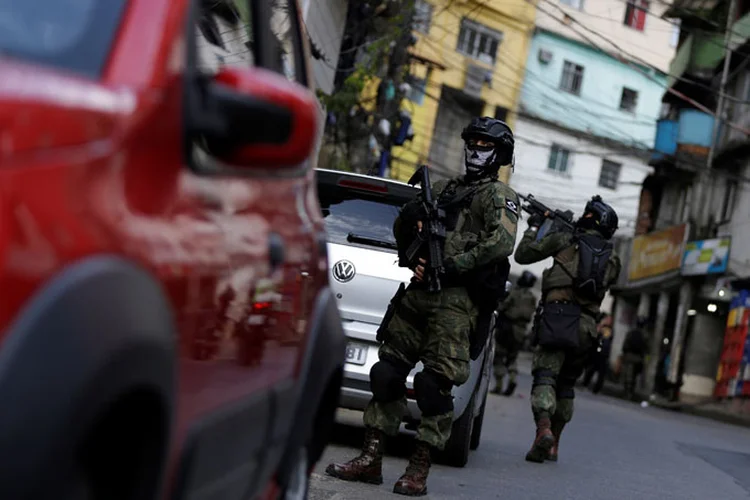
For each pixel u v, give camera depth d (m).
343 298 6.89
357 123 22.83
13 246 1.53
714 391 28.19
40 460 1.56
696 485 8.26
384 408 5.96
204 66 2.46
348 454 7.11
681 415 21.41
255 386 2.71
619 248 39.66
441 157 49.06
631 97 53.72
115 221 1.81
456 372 5.69
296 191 3.15
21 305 1.56
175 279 2.04
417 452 5.77
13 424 1.52
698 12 33.03
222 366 2.41
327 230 7.00
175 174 2.09
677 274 30.88
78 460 1.68
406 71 26.25
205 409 2.32
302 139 2.21
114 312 1.73
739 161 29.20
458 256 5.62
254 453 2.83
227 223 2.40
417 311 5.78
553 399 8.47
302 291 3.10
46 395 1.57
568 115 52.19
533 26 51.19
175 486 2.21
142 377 1.84
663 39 53.97
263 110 2.10
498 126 5.79
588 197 52.66
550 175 52.09
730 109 30.55
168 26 2.06
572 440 10.79
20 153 1.58
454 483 6.53
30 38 1.89
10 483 1.53
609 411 17.73
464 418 7.18
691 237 32.00
